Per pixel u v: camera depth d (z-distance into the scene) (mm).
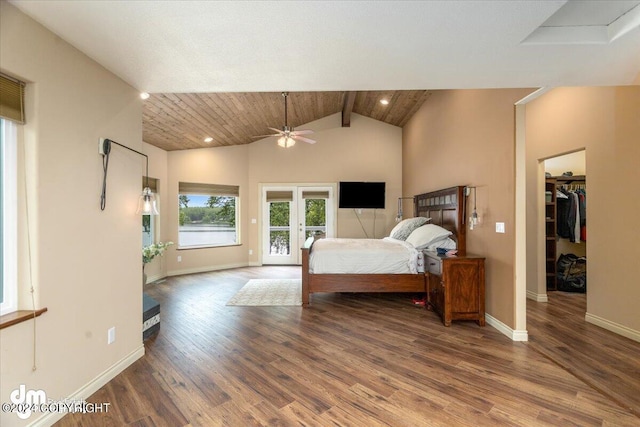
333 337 3043
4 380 1520
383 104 5922
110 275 2240
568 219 4820
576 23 1910
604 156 3244
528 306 4066
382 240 5246
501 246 3186
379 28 1726
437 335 3084
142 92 2617
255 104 5172
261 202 7293
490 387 2148
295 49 1947
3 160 1623
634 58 2115
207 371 2363
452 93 4328
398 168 7176
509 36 1825
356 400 1997
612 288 3176
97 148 2107
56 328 1788
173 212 6121
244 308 4020
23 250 1659
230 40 1831
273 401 1984
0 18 1496
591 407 1927
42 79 1695
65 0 1467
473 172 3758
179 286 5254
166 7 1515
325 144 7230
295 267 7090
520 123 2980
